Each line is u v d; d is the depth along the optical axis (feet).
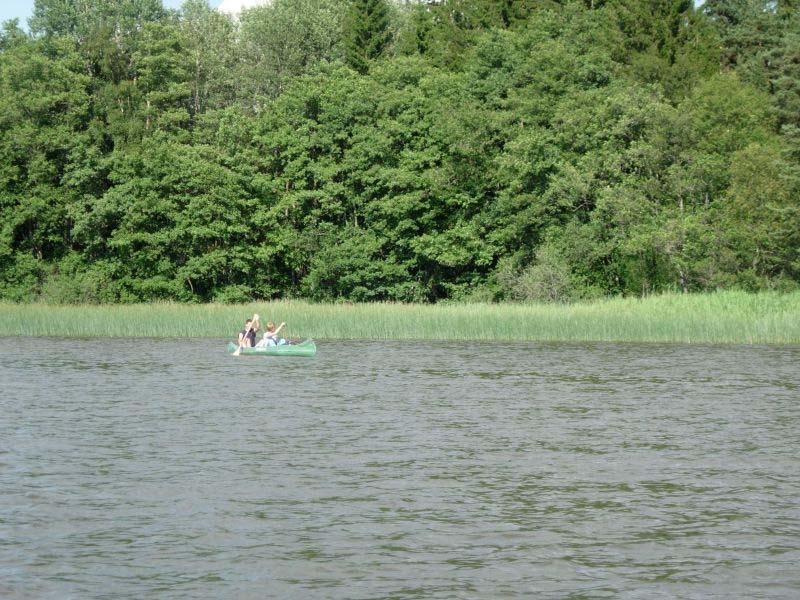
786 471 59.36
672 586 39.14
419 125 252.21
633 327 157.07
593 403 88.33
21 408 85.76
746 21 297.74
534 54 250.98
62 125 262.47
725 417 79.87
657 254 224.74
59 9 319.47
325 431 73.51
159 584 39.63
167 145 254.88
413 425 76.33
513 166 233.76
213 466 60.95
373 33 310.04
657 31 278.46
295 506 51.24
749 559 42.45
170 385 102.68
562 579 40.01
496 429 74.38
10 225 253.85
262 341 136.46
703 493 53.93
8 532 46.68
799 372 111.86
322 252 248.73
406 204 244.22
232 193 249.75
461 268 256.93
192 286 252.21
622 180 226.99
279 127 262.26
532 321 160.97
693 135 224.33
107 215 251.19
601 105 231.50
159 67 281.74
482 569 41.27
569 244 224.94
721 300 176.76
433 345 151.43
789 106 241.35
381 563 42.06
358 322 166.81
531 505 51.42
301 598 38.06
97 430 74.02
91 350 145.07
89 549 44.09
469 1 310.04
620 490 54.65
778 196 213.05
